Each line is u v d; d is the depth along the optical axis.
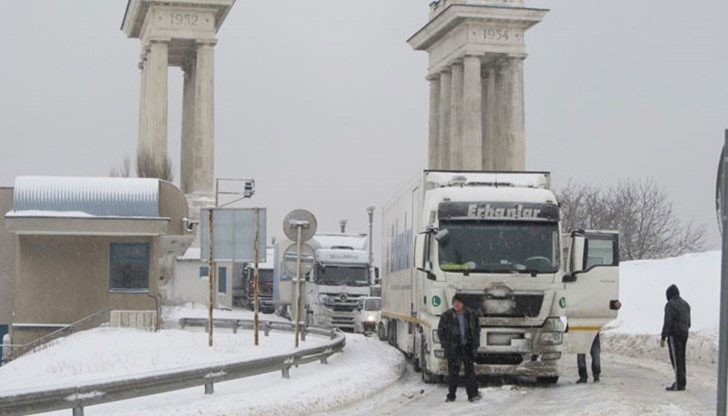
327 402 19.44
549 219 22.52
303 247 27.53
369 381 23.25
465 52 100.69
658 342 34.03
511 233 22.45
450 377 20.09
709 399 19.45
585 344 24.38
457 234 22.42
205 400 17.83
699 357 30.34
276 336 37.25
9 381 23.53
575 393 20.53
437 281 22.33
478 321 21.00
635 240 82.19
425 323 23.53
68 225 40.31
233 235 27.69
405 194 28.72
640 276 43.38
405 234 28.44
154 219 40.78
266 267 85.25
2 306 44.69
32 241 41.09
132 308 41.25
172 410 16.42
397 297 30.67
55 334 39.81
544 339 22.19
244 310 81.88
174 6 96.81
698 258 42.78
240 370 19.70
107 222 40.53
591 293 24.53
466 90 100.81
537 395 20.75
